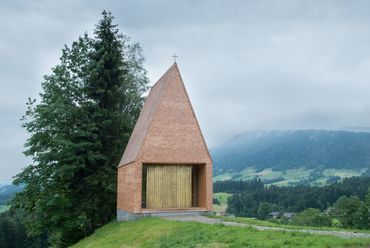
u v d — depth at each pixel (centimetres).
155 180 3094
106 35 4331
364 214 6744
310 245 1335
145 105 3838
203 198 3166
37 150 3850
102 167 4009
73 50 4181
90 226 4156
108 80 4256
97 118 4075
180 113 3162
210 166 3167
